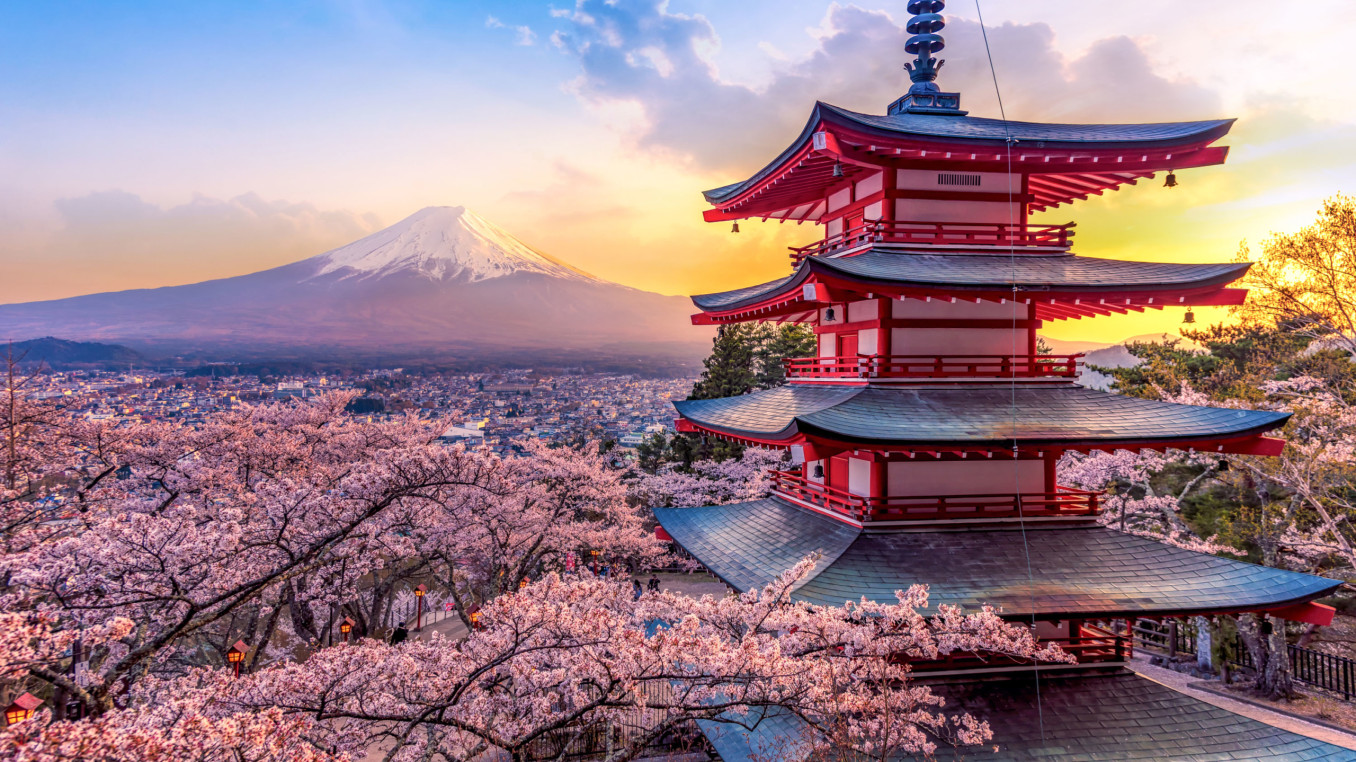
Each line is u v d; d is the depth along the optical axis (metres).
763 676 9.54
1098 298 13.67
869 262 14.30
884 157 14.89
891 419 13.12
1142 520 26.17
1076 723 11.48
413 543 21.34
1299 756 10.55
